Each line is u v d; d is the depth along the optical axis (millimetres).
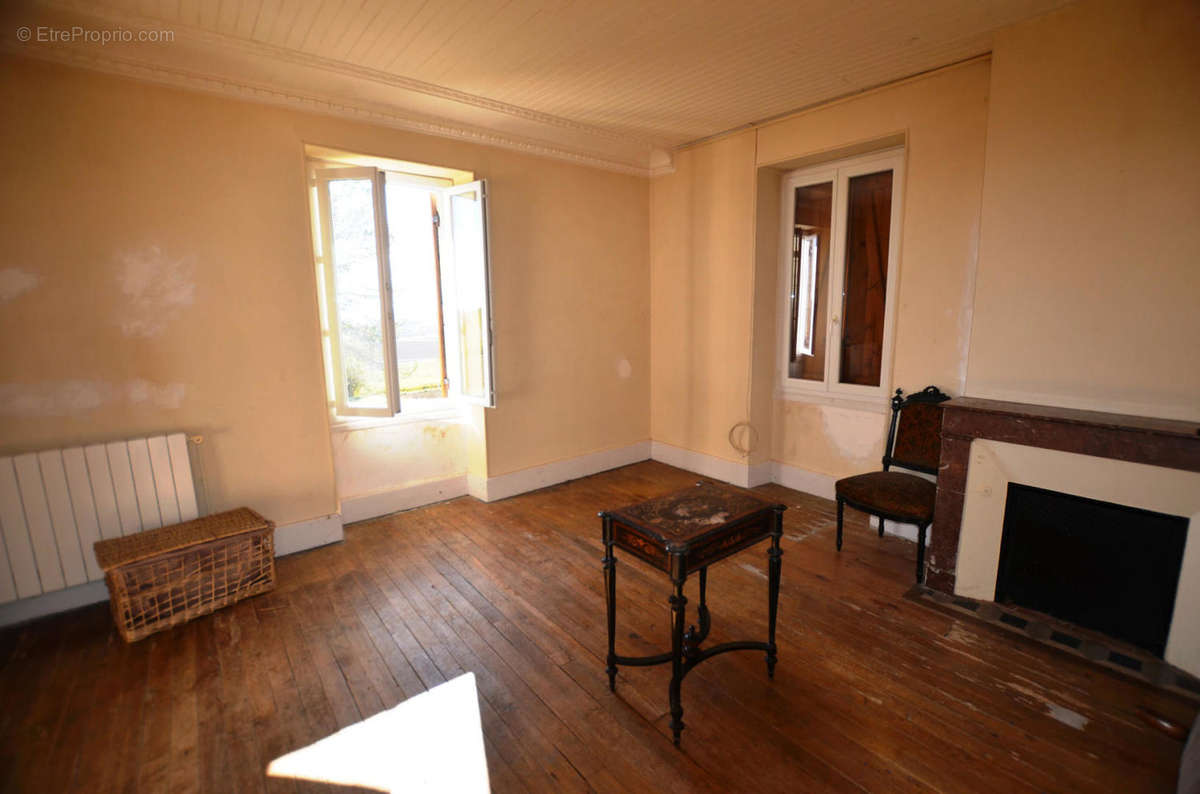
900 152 3350
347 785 1668
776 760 1727
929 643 2305
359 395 3551
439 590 2793
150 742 1835
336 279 3391
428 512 3820
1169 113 2113
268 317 3010
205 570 2559
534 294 4070
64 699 2031
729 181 4035
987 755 1733
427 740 1836
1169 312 2176
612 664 2033
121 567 2303
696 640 2125
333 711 1973
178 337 2764
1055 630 2359
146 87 2578
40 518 2441
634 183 4559
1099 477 2211
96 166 2494
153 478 2672
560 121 3617
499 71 2838
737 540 1885
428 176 3742
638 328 4770
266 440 3074
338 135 3133
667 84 3055
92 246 2518
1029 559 2465
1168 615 2131
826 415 3945
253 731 1882
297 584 2859
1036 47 2393
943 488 2635
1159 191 2160
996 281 2613
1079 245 2365
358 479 3701
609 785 1648
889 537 3328
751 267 3973
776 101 3357
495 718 1929
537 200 4000
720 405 4348
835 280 3768
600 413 4602
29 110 2338
